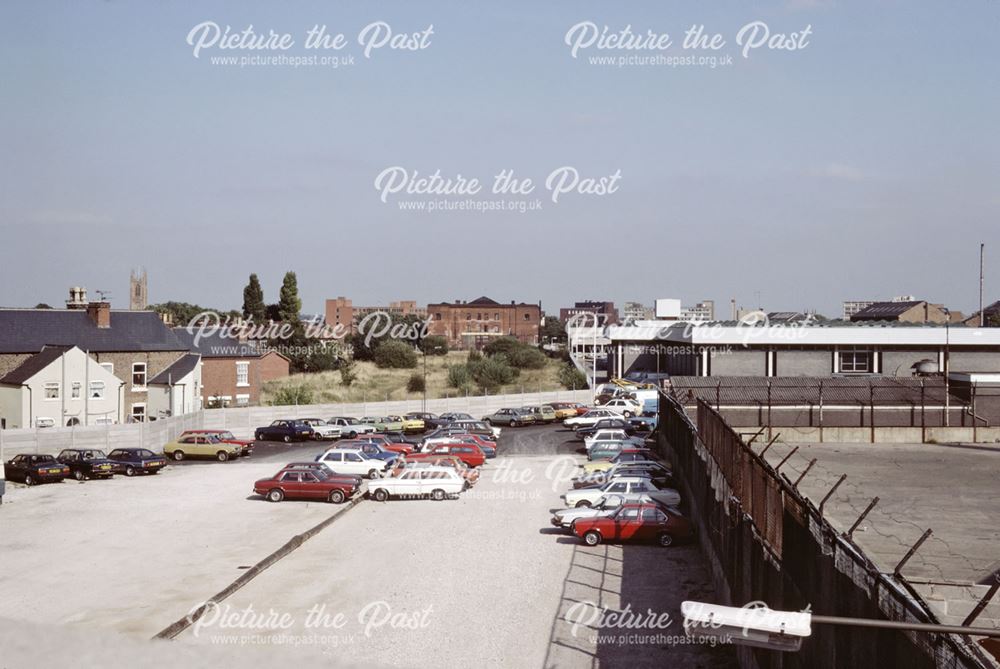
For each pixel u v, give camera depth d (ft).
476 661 68.80
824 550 45.80
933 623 32.48
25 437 167.22
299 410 238.68
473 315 540.11
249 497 139.74
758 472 62.34
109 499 138.31
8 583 90.27
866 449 127.44
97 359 226.38
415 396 301.84
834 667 43.86
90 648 68.44
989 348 198.80
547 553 101.86
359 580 91.50
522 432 225.15
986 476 101.91
